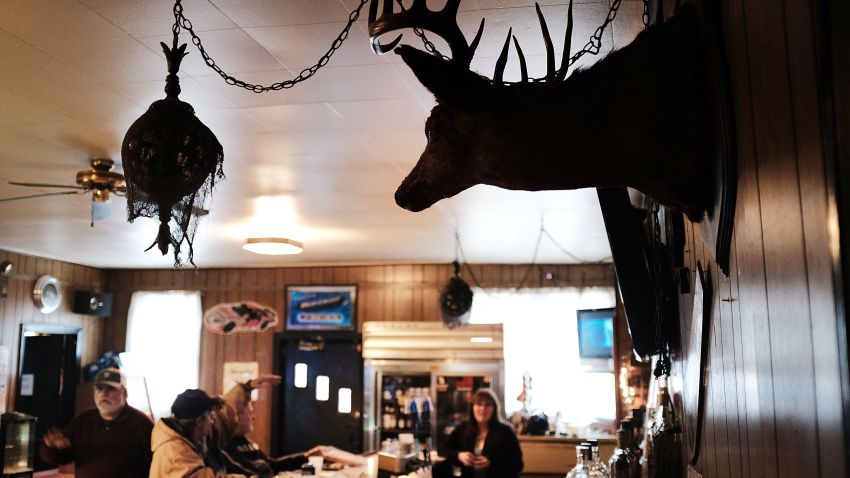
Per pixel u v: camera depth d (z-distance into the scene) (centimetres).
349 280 894
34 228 654
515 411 812
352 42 272
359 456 532
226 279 923
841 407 80
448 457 484
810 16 84
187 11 247
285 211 572
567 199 521
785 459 104
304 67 296
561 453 719
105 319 945
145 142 212
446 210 562
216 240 713
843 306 79
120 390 423
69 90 322
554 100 144
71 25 260
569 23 164
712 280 169
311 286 898
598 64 145
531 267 863
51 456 428
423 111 348
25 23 258
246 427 475
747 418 131
